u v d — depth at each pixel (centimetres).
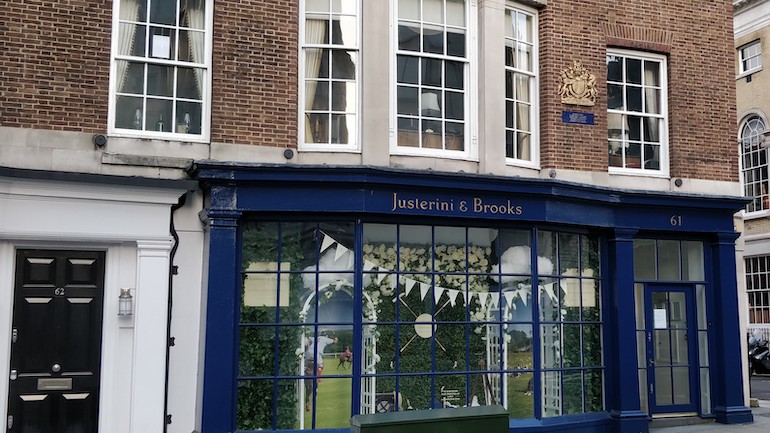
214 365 911
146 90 955
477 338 1030
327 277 973
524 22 1149
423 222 1009
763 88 2598
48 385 885
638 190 1142
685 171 1230
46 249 900
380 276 991
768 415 1285
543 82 1138
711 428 1155
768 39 2583
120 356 909
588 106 1158
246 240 962
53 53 904
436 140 1052
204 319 927
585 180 1139
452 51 1077
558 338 1097
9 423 865
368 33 1014
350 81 1023
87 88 915
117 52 947
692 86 1254
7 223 860
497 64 1080
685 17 1259
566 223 1083
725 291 1226
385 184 955
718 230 1228
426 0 1070
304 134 1006
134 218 914
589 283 1146
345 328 970
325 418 952
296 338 959
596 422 1100
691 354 1218
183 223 950
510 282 1057
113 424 899
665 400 1196
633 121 1230
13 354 876
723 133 1270
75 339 900
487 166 1053
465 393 1012
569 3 1164
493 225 1044
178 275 942
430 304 1010
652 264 1213
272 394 946
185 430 926
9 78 883
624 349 1128
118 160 915
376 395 970
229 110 962
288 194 945
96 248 915
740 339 1235
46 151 890
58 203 883
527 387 1051
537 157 1130
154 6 970
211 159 941
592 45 1173
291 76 991
